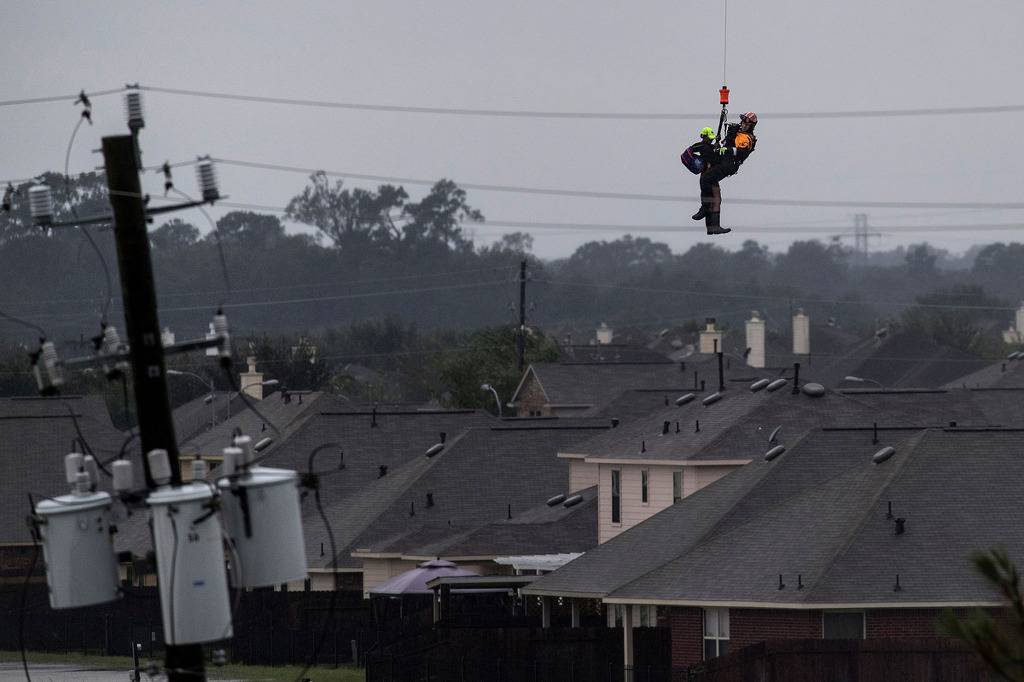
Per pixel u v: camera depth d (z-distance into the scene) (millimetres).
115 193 75938
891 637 160125
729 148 107188
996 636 61312
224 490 73938
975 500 173500
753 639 166625
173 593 71875
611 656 182500
